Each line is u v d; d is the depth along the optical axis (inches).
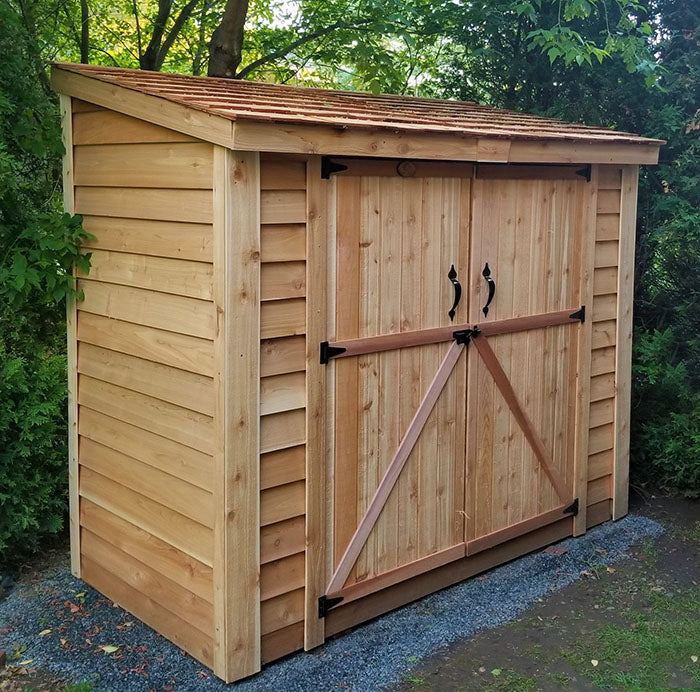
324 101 179.9
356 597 160.9
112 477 167.9
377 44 347.6
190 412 145.5
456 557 179.6
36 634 161.6
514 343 186.7
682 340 253.9
